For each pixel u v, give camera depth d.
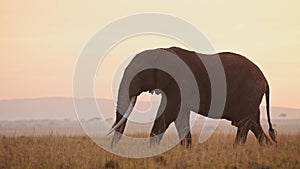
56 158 20.45
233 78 26.50
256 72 27.09
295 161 21.19
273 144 25.84
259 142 26.44
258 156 21.91
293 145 24.80
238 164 20.22
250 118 26.75
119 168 19.61
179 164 19.78
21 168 19.73
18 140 26.61
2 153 21.88
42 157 20.86
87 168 19.45
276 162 21.03
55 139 26.27
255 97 26.81
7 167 20.06
